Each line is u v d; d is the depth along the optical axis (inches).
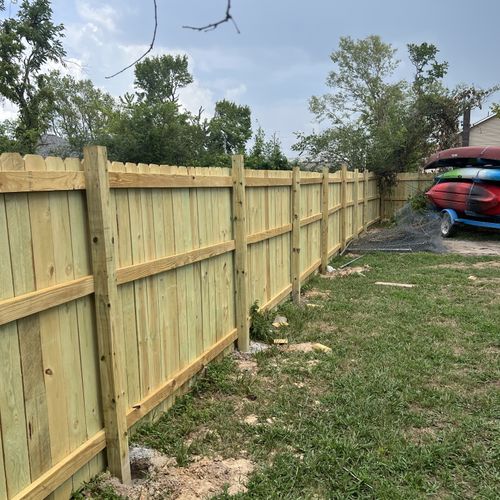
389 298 244.4
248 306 179.8
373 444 108.0
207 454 104.8
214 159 754.2
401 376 146.6
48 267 79.4
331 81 845.8
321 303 238.1
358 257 379.6
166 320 121.1
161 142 746.8
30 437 76.3
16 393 73.4
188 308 133.6
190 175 130.3
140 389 109.3
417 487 93.7
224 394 135.3
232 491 92.4
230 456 104.7
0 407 70.3
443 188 502.3
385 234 457.1
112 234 92.3
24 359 74.8
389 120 703.1
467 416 122.0
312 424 117.4
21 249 73.6
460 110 655.8
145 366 111.5
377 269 328.5
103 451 94.7
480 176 460.4
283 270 230.2
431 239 426.3
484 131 967.6
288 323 202.7
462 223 478.9
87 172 87.7
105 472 94.7
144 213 109.3
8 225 71.0
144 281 110.3
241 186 164.7
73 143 824.9
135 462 101.1
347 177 403.9
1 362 70.4
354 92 834.8
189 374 132.3
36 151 670.5
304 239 268.7
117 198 98.3
